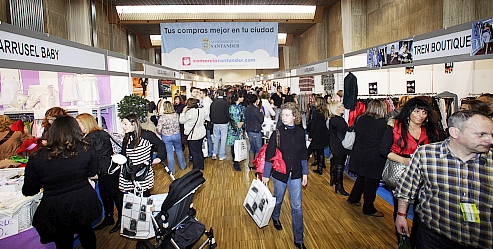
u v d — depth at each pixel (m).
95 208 2.32
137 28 14.33
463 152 1.63
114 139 3.32
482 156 1.60
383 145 2.79
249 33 11.09
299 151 2.89
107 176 3.25
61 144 2.12
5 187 2.71
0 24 2.08
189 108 5.49
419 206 1.85
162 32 10.93
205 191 4.80
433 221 1.74
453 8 5.84
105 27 11.40
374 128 3.43
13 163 3.27
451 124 1.63
